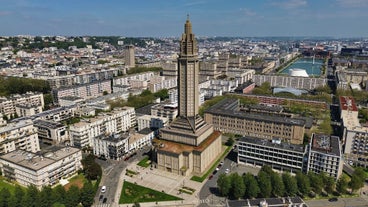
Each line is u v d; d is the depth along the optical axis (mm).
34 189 189250
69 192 191875
